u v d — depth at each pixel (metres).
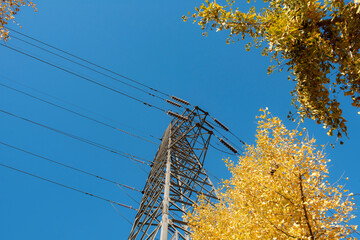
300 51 4.42
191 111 15.09
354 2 3.65
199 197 7.61
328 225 4.43
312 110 4.46
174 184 11.05
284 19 4.35
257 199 5.35
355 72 3.96
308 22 4.31
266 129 5.46
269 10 4.90
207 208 7.00
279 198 4.89
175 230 7.53
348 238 4.28
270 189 5.07
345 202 4.43
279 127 5.28
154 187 11.74
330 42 4.23
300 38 4.25
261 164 5.89
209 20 5.07
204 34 5.23
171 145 13.75
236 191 6.20
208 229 5.93
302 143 5.09
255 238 4.74
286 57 4.71
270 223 4.63
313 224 4.57
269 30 4.44
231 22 4.93
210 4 4.94
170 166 12.26
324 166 4.75
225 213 6.43
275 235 4.54
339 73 4.17
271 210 4.79
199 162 14.05
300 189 4.78
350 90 4.05
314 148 4.91
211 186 12.33
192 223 6.52
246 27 4.88
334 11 4.12
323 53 4.10
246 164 6.50
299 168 4.81
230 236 5.35
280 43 4.42
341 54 4.02
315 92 4.40
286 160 5.09
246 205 5.57
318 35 4.03
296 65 4.58
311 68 4.38
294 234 4.29
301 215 4.64
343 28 4.00
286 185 4.97
